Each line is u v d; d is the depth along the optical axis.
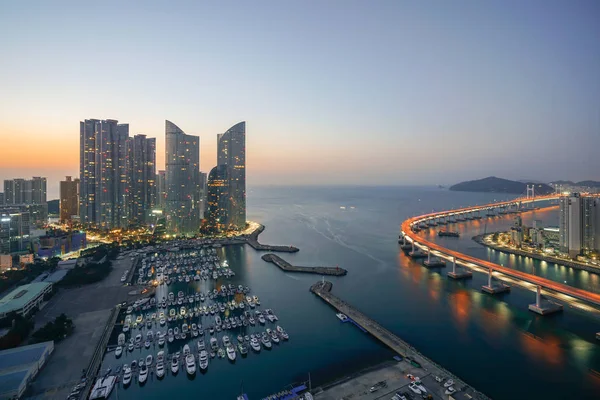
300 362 135.00
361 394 112.31
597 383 120.38
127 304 195.12
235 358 137.88
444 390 112.81
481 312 183.12
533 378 123.50
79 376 124.38
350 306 187.38
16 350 133.88
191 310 185.75
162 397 115.88
